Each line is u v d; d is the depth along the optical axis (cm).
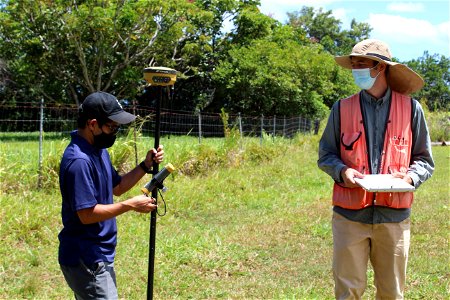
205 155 1223
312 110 2962
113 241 325
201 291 536
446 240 721
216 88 3006
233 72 2762
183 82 3138
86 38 2495
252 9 3044
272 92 2736
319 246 701
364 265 369
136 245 666
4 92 2723
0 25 2356
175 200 920
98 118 313
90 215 304
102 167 322
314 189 1144
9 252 629
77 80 2542
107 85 2553
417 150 375
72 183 305
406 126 367
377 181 345
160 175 350
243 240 721
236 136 1420
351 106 371
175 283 552
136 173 364
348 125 370
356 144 364
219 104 3062
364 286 371
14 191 861
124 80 2577
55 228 719
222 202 965
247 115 2827
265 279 573
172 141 1423
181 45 2952
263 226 804
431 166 373
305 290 536
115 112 314
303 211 911
